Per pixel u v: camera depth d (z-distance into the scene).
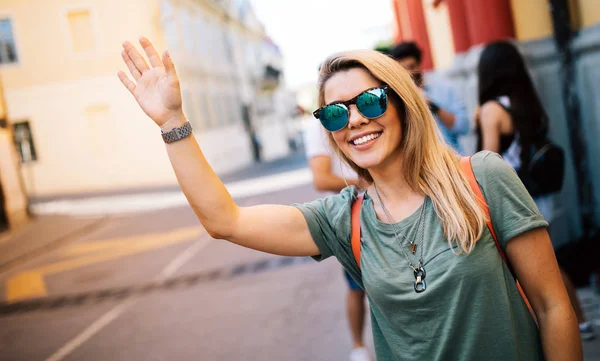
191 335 5.03
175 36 27.36
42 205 21.38
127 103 24.88
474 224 1.41
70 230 15.45
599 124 4.27
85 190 24.73
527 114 2.86
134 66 1.63
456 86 6.16
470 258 1.40
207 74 32.06
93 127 24.98
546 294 1.43
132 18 24.72
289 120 64.25
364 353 3.38
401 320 1.47
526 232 1.41
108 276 8.80
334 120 1.57
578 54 4.41
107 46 24.75
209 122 30.58
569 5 4.41
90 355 5.01
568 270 4.06
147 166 25.03
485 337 1.39
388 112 1.54
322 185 3.17
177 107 1.58
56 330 6.16
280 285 6.30
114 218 17.03
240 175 26.17
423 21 10.06
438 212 1.46
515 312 1.43
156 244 11.18
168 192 21.70
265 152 44.56
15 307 7.80
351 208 1.64
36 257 12.48
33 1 24.33
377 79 1.56
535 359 1.45
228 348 4.49
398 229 1.51
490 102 2.91
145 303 6.66
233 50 40.22
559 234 4.55
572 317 1.42
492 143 2.91
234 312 5.53
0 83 17.66
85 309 6.96
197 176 1.58
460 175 1.47
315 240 1.65
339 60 1.58
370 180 1.75
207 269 7.95
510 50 2.93
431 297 1.42
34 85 24.58
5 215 16.94
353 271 1.66
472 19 5.07
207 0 34.22
